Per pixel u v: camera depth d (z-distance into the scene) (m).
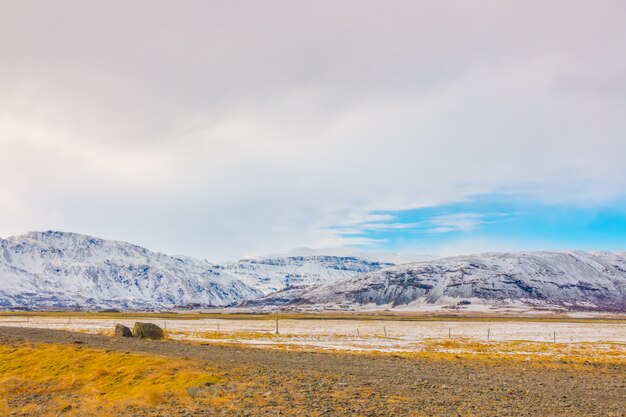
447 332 98.31
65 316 189.75
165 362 29.69
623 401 23.16
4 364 32.31
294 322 144.62
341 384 24.52
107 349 37.16
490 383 27.48
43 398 24.12
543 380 29.47
